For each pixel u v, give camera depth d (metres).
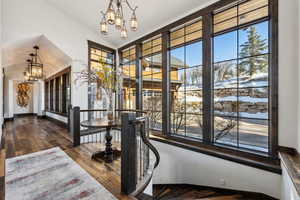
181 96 3.61
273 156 2.25
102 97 4.84
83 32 4.46
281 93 2.14
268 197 2.24
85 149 3.09
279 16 2.15
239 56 2.67
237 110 2.71
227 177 2.67
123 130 1.70
